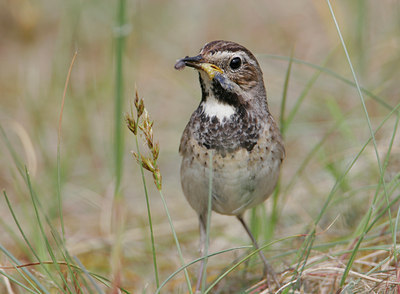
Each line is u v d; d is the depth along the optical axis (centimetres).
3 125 1553
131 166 1471
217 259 1113
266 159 893
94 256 1136
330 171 1174
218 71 888
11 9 1838
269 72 1628
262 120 902
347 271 784
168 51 1850
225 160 880
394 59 1474
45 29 1866
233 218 1227
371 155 1158
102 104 1562
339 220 1116
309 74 1597
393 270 809
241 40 1873
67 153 1409
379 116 1334
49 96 1580
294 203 1205
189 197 935
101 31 1795
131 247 1150
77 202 1348
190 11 1988
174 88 1705
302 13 1925
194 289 998
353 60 1509
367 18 1519
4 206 1288
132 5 1789
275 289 897
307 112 1498
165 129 1567
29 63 1708
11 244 1126
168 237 1204
